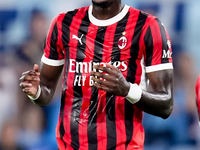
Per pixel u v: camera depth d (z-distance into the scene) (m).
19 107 24.09
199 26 25.88
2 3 26.39
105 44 11.39
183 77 25.30
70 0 26.34
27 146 23.50
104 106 11.41
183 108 24.22
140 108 11.30
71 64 11.64
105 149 11.42
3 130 23.70
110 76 10.12
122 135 11.41
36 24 26.27
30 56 25.69
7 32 26.22
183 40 25.97
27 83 10.99
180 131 23.62
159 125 23.50
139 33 11.35
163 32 11.52
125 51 11.30
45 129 23.69
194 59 25.64
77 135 11.57
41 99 11.77
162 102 10.95
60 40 11.87
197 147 23.55
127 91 10.45
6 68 25.19
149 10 26.22
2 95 24.28
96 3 11.34
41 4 26.36
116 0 11.48
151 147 23.41
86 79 11.43
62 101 11.88
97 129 11.43
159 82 11.28
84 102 11.50
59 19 12.00
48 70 12.20
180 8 26.02
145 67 11.55
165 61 11.36
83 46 11.55
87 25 11.69
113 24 11.51
